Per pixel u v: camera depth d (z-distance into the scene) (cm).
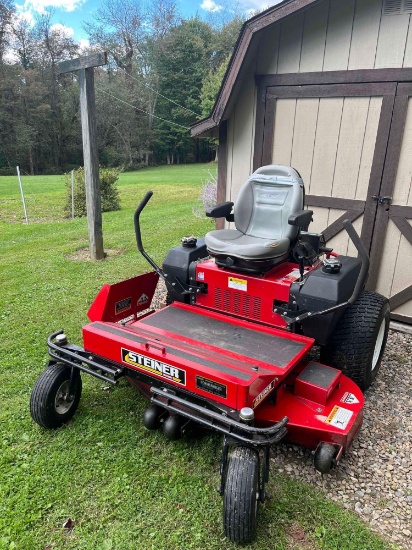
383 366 366
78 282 564
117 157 4359
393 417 299
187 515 220
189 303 341
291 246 317
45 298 509
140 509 223
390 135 407
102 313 299
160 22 4300
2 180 2333
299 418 234
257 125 478
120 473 246
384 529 215
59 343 276
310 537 209
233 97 468
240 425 198
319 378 251
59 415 278
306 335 287
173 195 1628
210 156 4991
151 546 204
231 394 209
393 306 442
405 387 336
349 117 424
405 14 377
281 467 253
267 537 209
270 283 290
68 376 279
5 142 3944
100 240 666
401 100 394
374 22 391
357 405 246
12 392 323
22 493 231
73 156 4488
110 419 291
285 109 457
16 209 1267
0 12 3816
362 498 233
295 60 438
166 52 4300
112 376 269
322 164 450
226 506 198
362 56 404
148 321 305
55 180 2347
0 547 201
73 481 240
